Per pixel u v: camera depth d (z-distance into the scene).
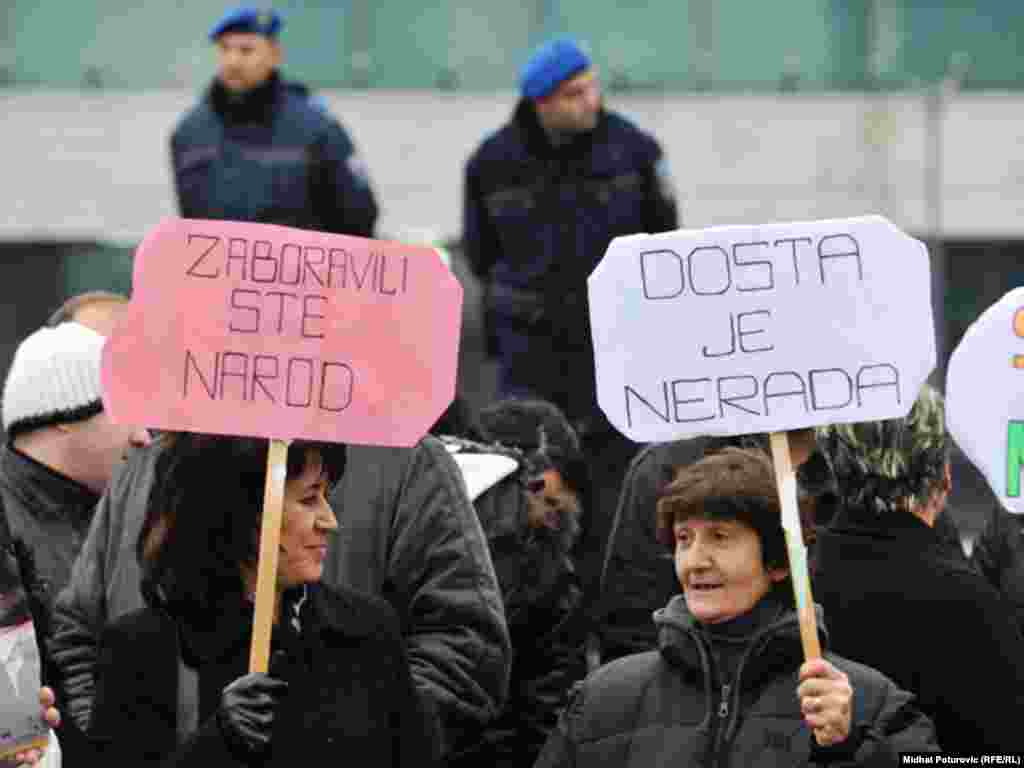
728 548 14.88
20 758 14.42
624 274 15.71
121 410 14.92
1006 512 19.33
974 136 65.31
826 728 14.23
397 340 15.30
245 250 15.18
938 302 65.38
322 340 15.20
